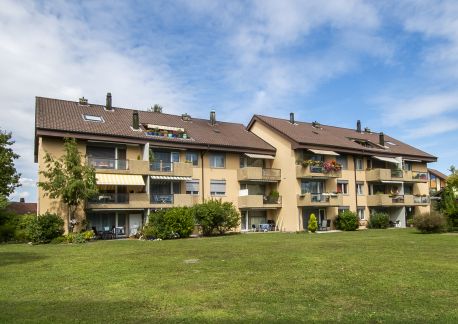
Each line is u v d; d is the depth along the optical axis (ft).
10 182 118.83
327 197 136.46
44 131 98.07
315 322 25.96
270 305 30.25
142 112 135.85
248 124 152.56
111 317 27.48
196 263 51.78
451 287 36.01
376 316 27.22
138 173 108.47
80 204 101.19
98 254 63.16
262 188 139.64
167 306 30.30
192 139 123.44
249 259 55.16
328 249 67.46
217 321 26.35
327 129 169.37
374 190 160.45
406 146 182.19
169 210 102.68
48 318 27.22
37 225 88.63
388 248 68.28
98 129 108.06
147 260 55.16
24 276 43.27
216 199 119.34
